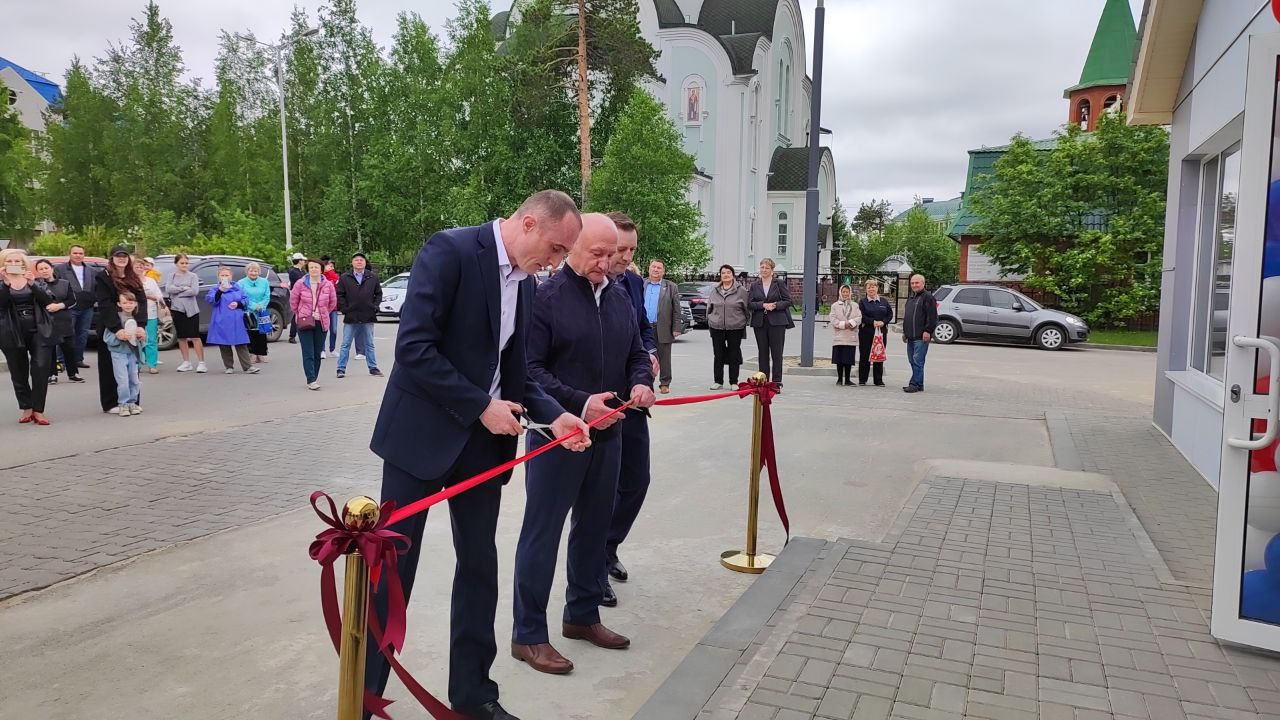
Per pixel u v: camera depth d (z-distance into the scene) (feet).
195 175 138.82
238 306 41.47
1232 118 19.85
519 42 118.11
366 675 8.94
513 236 9.32
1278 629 10.94
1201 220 25.16
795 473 22.53
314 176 131.13
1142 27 25.22
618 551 16.14
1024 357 61.77
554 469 11.10
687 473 22.43
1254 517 11.28
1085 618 12.16
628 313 13.05
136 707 9.89
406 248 124.77
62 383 37.63
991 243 90.58
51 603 13.04
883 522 18.02
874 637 11.41
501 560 15.42
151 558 15.11
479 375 9.26
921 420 31.17
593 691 10.53
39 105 222.69
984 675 10.31
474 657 9.57
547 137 116.37
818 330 90.53
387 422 9.18
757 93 160.76
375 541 6.23
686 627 12.64
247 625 12.34
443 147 116.88
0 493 19.10
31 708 9.82
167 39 143.13
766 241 169.68
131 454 23.24
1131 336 79.05
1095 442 26.08
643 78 124.88
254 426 27.68
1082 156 84.99
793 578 13.85
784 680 10.12
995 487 19.85
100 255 113.91
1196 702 9.71
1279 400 10.74
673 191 99.66
